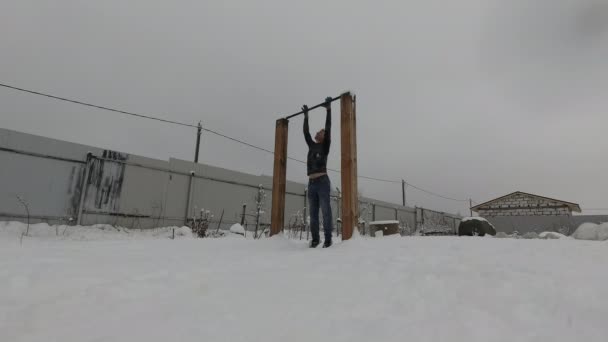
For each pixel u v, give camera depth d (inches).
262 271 79.2
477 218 359.6
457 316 48.2
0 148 323.3
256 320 49.8
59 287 64.5
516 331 42.9
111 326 47.8
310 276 73.0
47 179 344.5
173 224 428.1
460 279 63.4
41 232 313.1
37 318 50.6
